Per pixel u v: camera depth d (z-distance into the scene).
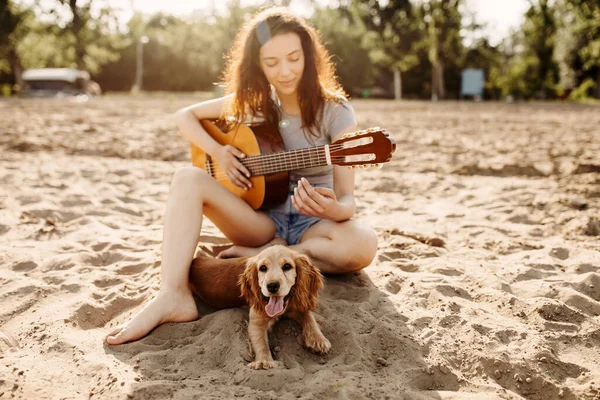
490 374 2.43
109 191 5.88
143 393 2.16
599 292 3.24
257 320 2.61
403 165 7.85
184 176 3.07
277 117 3.37
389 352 2.58
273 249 2.56
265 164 3.24
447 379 2.40
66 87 30.81
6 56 39.25
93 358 2.48
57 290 3.22
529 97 44.53
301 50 3.08
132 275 3.55
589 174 6.85
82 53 41.44
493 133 12.12
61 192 5.73
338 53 45.69
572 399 2.23
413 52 45.22
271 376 2.30
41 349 2.58
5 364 2.39
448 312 2.96
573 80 47.19
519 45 60.09
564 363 2.47
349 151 3.01
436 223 4.95
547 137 11.11
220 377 2.34
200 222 3.02
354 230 3.16
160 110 19.05
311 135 3.33
